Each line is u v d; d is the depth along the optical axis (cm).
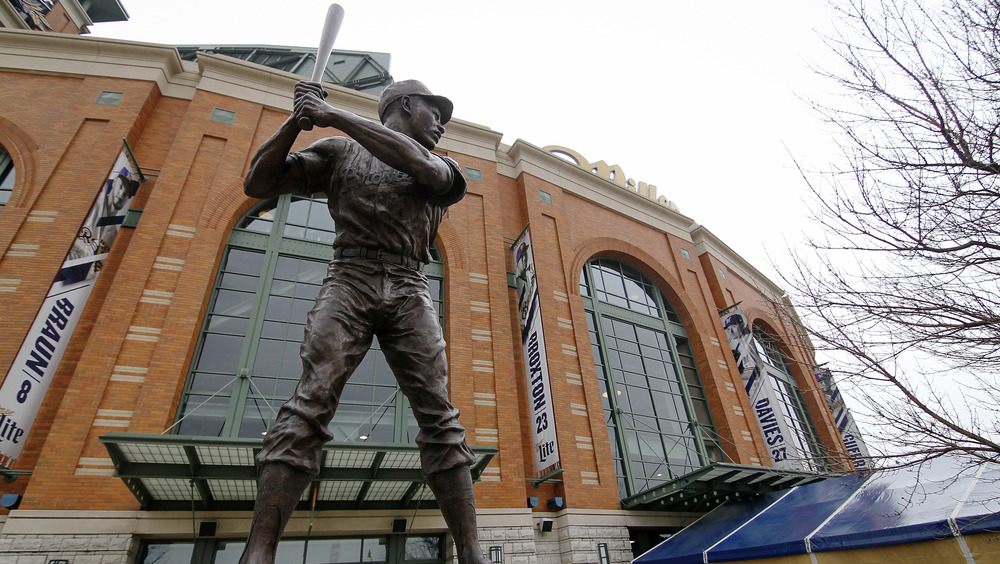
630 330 1875
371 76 2405
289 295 1298
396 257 243
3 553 818
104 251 1177
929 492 930
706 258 2384
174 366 1063
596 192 2092
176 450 813
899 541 828
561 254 1773
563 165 2016
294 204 1449
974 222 596
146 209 1212
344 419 1177
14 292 1037
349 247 242
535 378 1448
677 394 1842
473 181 1688
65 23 2411
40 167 1209
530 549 1155
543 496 1322
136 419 982
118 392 1000
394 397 1245
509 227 1775
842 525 955
